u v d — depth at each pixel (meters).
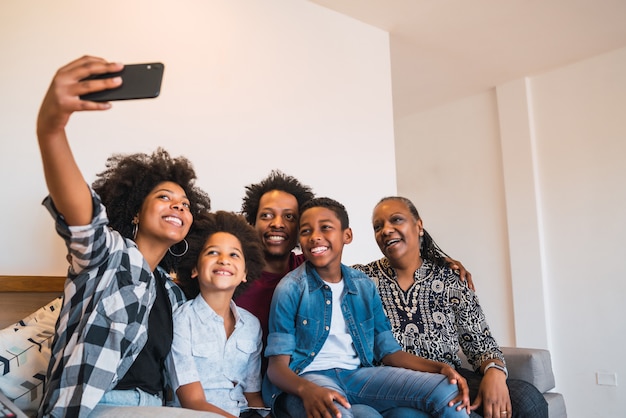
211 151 2.20
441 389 1.33
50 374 1.05
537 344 3.56
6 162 1.70
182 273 1.45
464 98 4.18
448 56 3.45
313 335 1.45
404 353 1.54
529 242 3.66
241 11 2.39
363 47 2.91
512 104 3.84
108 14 1.99
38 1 1.83
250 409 1.37
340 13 2.82
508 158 3.82
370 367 1.49
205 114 2.20
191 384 1.22
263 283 1.66
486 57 3.48
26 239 1.70
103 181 1.47
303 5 2.65
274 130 2.43
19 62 1.77
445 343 1.70
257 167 2.34
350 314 1.52
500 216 3.91
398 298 1.75
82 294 1.04
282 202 1.71
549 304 3.58
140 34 2.06
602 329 3.34
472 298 1.74
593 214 3.45
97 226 0.97
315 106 2.61
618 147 3.38
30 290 1.54
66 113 0.82
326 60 2.71
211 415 0.96
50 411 0.98
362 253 2.69
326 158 2.62
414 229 1.79
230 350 1.35
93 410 1.01
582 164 3.52
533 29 3.12
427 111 4.42
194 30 2.22
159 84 0.82
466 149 4.14
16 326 1.27
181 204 1.29
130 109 1.99
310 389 1.25
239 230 1.47
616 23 3.09
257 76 2.40
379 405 1.40
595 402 3.32
